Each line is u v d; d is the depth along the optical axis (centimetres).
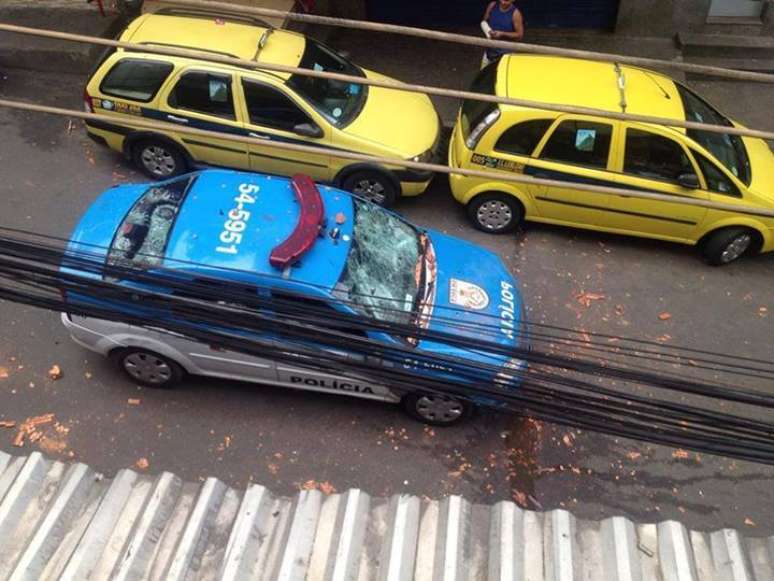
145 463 571
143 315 424
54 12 1009
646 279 769
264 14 314
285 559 296
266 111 740
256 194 572
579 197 749
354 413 614
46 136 879
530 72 750
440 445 599
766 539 319
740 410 648
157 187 595
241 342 421
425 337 433
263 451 585
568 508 570
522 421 618
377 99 794
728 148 745
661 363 675
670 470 597
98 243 545
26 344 646
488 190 761
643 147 714
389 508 322
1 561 291
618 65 773
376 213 613
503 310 596
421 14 1100
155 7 998
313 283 522
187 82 734
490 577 294
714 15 1057
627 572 296
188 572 293
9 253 416
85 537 301
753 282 775
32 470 321
